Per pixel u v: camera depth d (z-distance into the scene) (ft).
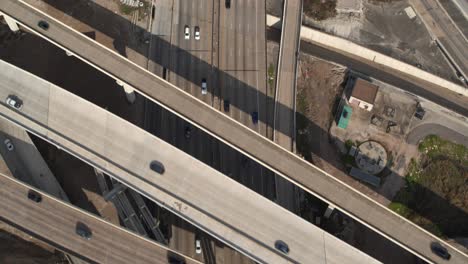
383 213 267.18
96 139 280.10
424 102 358.02
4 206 285.02
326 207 326.03
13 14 302.86
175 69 348.59
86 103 289.12
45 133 280.72
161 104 283.38
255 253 261.85
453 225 325.21
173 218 313.73
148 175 273.33
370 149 343.05
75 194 319.47
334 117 353.10
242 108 338.75
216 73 349.20
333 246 267.59
